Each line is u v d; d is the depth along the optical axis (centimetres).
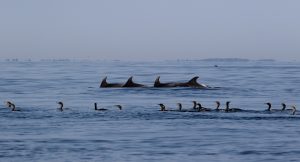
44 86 15700
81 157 5128
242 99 11775
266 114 8475
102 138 6178
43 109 9250
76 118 8031
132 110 9125
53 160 5006
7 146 5672
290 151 5400
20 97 11906
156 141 5984
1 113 8631
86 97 12025
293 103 10925
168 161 4975
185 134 6456
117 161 4972
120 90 14200
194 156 5184
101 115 8394
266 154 5259
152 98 11838
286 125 7244
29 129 6869
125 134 6462
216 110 8925
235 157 5134
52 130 6788
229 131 6688
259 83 17838
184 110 8969
